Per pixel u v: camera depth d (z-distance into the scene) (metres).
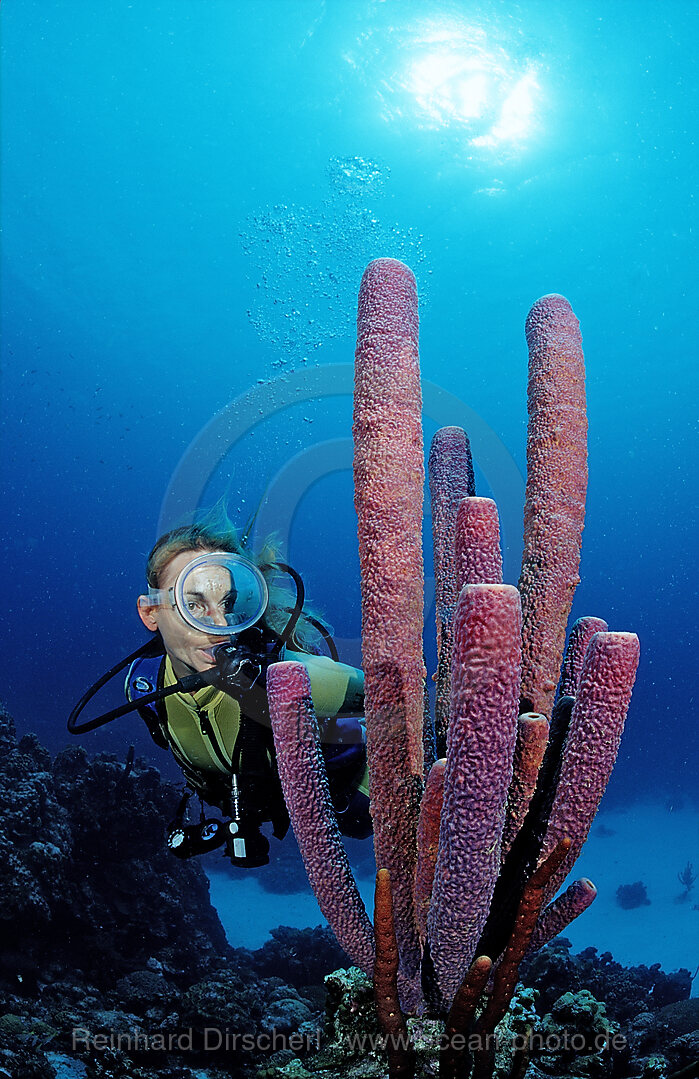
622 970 7.28
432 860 1.17
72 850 6.15
